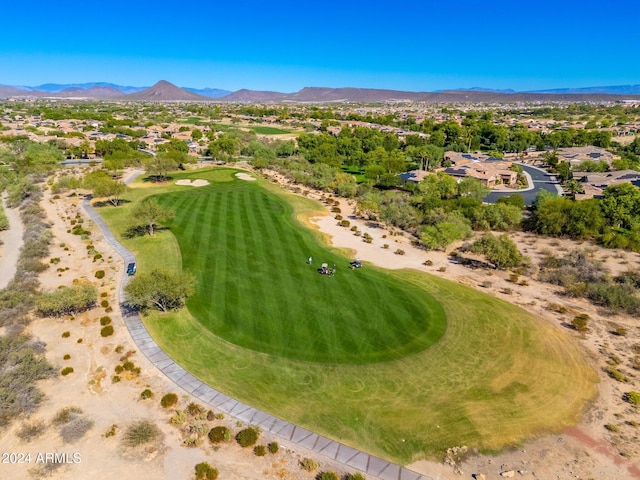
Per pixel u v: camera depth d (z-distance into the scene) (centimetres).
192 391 3641
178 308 5006
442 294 5559
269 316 4888
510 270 6456
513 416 3419
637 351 4334
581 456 3042
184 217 8650
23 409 3309
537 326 4794
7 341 4081
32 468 2820
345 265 6450
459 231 7412
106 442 3059
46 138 18488
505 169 13888
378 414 3425
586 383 3834
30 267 6006
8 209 9519
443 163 15525
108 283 5681
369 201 9144
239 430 3231
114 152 14688
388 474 2883
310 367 4016
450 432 3250
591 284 5706
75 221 8369
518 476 2878
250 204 9844
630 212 8719
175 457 2953
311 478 2831
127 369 3875
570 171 13538
